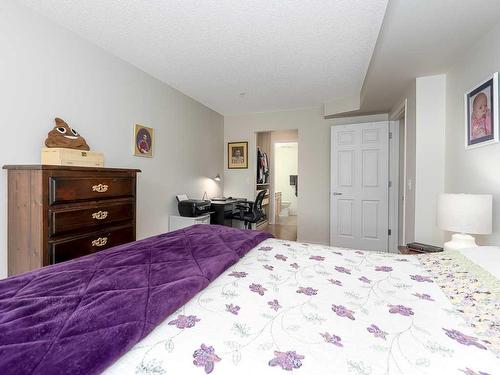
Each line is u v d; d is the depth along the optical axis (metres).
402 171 3.65
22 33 1.81
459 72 2.10
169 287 0.87
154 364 0.57
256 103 4.12
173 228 3.38
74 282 0.94
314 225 4.32
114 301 0.78
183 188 3.71
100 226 1.96
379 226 3.77
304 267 1.19
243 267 1.17
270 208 6.11
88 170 1.83
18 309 0.73
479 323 0.72
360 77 3.04
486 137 1.69
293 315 0.78
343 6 1.80
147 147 2.99
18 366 0.51
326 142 4.24
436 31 1.70
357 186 3.88
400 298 0.89
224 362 0.58
